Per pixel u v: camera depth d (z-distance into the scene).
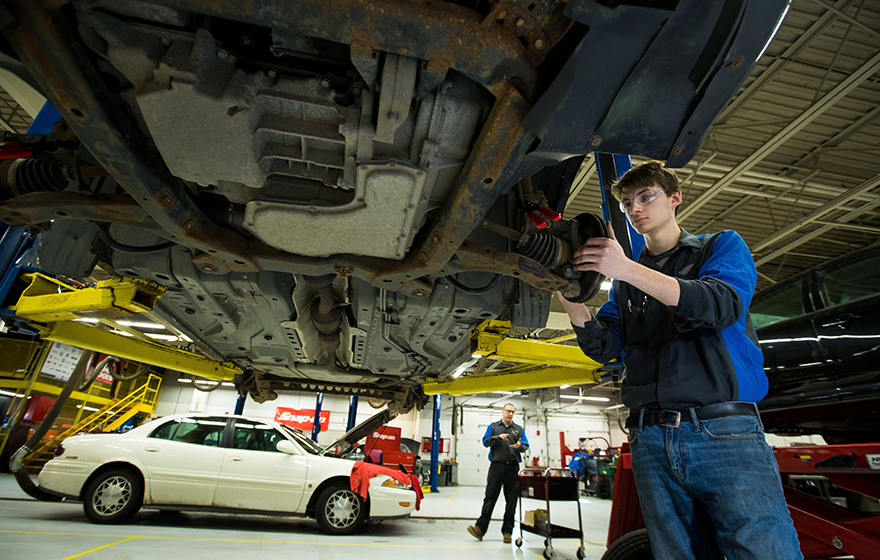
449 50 0.98
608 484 11.98
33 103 4.27
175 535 3.25
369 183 1.32
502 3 0.96
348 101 1.17
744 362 1.07
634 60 0.96
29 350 8.74
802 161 7.24
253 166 1.27
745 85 5.88
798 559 0.88
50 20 0.94
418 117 1.21
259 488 3.78
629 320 1.32
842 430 2.57
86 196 1.52
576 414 20.17
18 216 1.54
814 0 4.84
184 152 1.21
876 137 6.63
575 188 7.80
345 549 3.23
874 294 2.43
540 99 1.03
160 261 2.34
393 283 1.91
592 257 1.00
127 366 12.52
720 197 8.30
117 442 3.74
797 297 2.95
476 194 1.33
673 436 1.04
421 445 17.42
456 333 3.13
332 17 0.91
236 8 0.90
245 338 3.39
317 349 3.77
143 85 1.08
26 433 8.18
